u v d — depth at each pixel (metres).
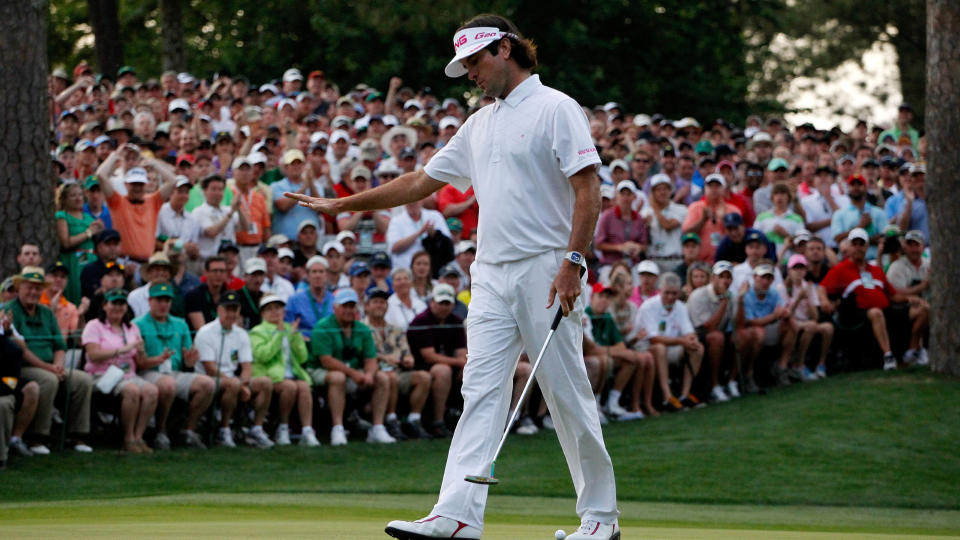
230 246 37.81
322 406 38.19
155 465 32.81
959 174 42.16
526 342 16.44
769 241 45.06
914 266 46.19
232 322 35.44
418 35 84.75
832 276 44.84
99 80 58.75
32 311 33.25
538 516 24.98
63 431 33.56
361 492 30.23
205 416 36.25
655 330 41.38
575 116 16.06
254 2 91.88
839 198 50.19
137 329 34.44
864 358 45.28
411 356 38.09
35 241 37.44
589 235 15.92
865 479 32.50
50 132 38.38
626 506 28.72
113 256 35.56
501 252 16.30
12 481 30.23
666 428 38.72
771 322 43.56
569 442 16.72
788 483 32.06
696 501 30.09
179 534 16.42
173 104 50.62
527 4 87.75
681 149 49.12
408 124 51.56
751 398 42.34
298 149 44.78
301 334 36.94
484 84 16.41
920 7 116.19
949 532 24.94
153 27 104.00
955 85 42.41
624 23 91.12
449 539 15.69
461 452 16.06
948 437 36.09
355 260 39.38
